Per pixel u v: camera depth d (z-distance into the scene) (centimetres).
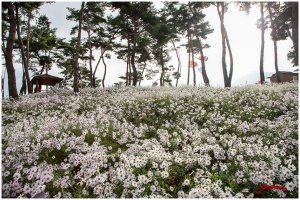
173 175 578
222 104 1181
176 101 1280
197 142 747
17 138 724
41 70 4019
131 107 1198
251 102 1218
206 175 568
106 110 1161
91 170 543
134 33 3048
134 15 2925
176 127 923
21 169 561
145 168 589
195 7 2894
